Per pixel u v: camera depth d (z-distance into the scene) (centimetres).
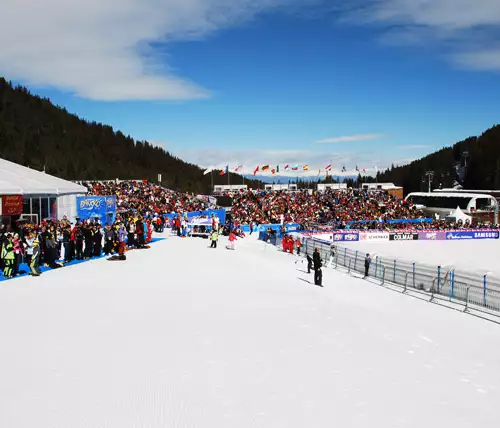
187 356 1030
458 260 3772
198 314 1410
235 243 3941
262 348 1108
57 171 13988
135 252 2911
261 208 6712
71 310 1405
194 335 1190
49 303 1484
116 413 751
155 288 1792
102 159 16025
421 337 1295
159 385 868
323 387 890
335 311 1540
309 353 1088
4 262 1902
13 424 707
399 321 1475
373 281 2381
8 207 2595
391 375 977
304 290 1922
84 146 16438
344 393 867
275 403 809
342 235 5131
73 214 3447
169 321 1318
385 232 5266
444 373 1008
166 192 7288
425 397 870
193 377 912
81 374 912
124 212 4106
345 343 1184
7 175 2964
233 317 1390
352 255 3145
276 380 914
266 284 2008
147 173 16525
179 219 4228
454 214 6581
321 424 738
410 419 773
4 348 1050
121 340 1130
